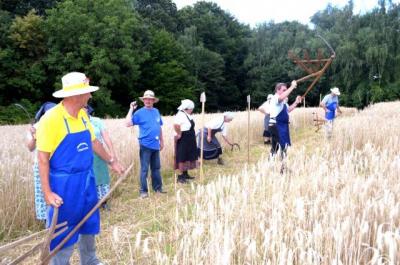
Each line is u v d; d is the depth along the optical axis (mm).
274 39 62562
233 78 61094
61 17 36875
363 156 6664
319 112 19828
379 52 48844
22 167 6387
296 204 3850
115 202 6516
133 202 6453
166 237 4293
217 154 9312
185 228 3812
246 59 60562
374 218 3598
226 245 2965
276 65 57125
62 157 3250
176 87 44875
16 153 8180
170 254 3463
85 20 37281
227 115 9438
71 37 37188
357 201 3994
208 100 54375
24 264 4227
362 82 50344
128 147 8594
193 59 52438
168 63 44781
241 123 13695
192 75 51438
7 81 34062
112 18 38062
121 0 42500
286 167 5645
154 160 7043
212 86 55000
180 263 3314
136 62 40594
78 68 36938
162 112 44312
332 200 3965
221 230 3379
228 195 4668
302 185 4656
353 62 50250
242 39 63594
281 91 7109
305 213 3852
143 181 6805
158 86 44219
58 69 36219
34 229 5438
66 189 3256
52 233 2615
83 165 3359
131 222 5324
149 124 6801
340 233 3070
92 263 3725
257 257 3299
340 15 57875
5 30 35688
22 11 41625
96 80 37562
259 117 15578
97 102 37000
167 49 46125
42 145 3137
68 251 3340
